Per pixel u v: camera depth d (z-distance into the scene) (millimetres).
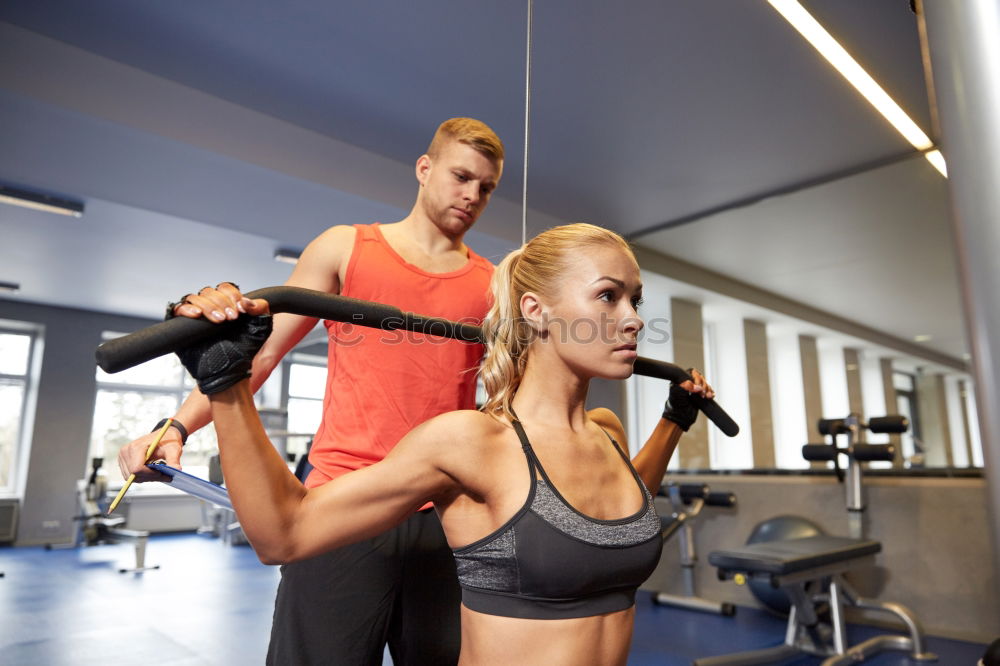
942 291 4434
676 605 4312
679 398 1082
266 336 641
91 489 6648
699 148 4160
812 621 3150
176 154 3746
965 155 485
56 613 4070
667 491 4250
